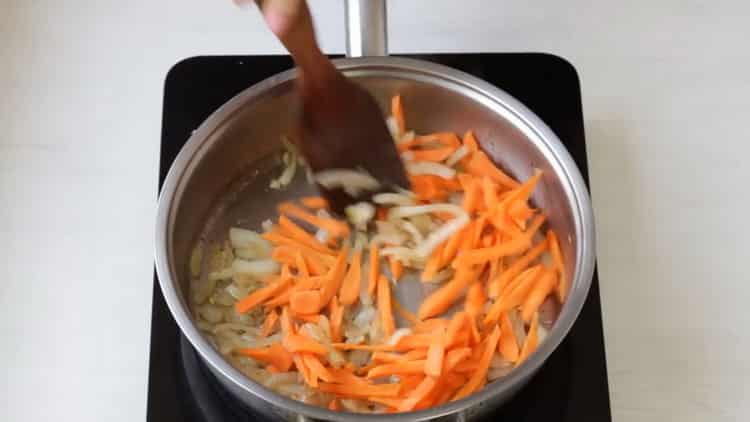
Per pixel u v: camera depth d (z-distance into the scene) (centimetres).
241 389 63
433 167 80
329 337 71
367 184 77
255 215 79
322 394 69
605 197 81
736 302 77
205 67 81
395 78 76
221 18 88
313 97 70
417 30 87
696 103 85
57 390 72
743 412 73
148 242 78
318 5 88
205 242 77
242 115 74
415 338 71
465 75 75
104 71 85
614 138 84
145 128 82
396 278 76
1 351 73
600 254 79
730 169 82
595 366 71
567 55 87
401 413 60
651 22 89
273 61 82
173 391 70
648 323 76
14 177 79
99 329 74
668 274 78
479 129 79
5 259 76
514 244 75
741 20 89
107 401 72
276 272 75
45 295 75
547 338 64
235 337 72
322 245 76
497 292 74
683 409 73
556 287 75
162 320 72
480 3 89
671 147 83
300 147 75
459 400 61
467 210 77
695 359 75
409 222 78
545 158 74
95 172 80
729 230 80
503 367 71
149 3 88
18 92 83
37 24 86
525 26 88
